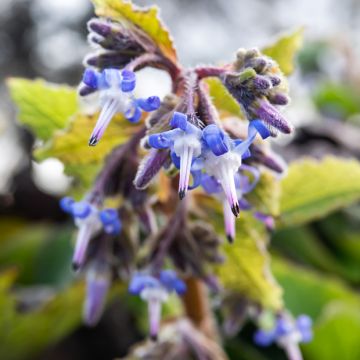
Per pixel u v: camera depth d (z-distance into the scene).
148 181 0.16
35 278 0.35
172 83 0.18
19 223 0.42
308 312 0.31
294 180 0.22
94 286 0.20
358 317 0.28
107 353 0.35
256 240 0.20
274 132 0.16
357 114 0.52
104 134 0.20
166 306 0.27
